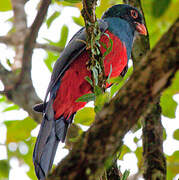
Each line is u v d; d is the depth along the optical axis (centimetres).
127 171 530
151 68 361
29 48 1041
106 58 862
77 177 364
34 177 1067
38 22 1001
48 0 963
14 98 1065
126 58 921
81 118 714
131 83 369
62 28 1188
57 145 856
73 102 888
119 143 381
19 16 1266
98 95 546
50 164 821
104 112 374
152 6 894
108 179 552
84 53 869
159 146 586
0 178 1069
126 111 368
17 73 1120
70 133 918
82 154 368
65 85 880
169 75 361
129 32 988
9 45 1231
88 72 865
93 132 373
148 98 366
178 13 1027
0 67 1093
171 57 355
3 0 1262
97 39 606
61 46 1191
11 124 1085
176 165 949
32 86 1075
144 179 564
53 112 880
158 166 563
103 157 370
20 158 1089
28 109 1052
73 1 830
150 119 606
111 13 1056
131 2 898
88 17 604
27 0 1203
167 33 359
